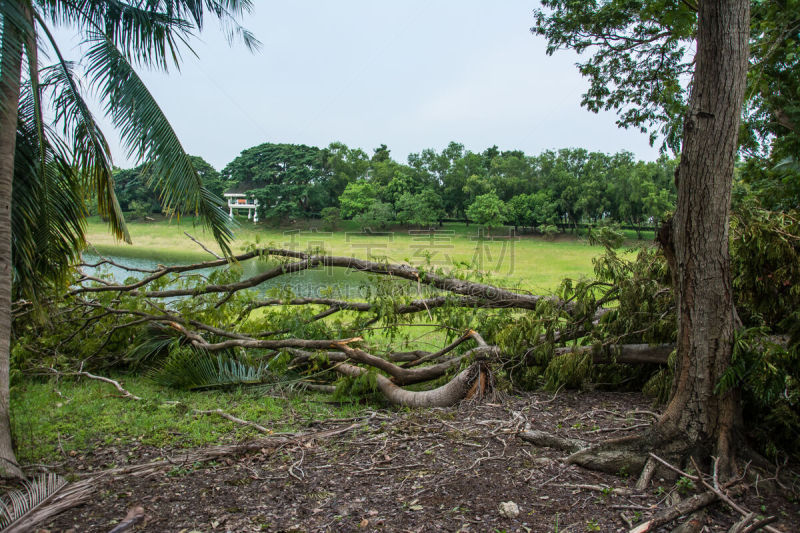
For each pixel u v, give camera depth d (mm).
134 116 5555
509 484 3555
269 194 51344
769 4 7879
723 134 3197
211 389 7008
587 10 11359
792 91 7961
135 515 3191
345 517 3197
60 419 5656
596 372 6336
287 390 6930
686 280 3480
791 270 4121
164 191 5805
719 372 3439
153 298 9695
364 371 6582
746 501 3199
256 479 3846
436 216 51594
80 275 8672
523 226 46969
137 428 5297
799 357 3824
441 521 3098
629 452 3668
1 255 4336
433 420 5078
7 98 4352
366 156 62000
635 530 2820
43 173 5406
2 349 4262
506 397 5852
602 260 6309
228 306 8812
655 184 38344
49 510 3297
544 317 6512
